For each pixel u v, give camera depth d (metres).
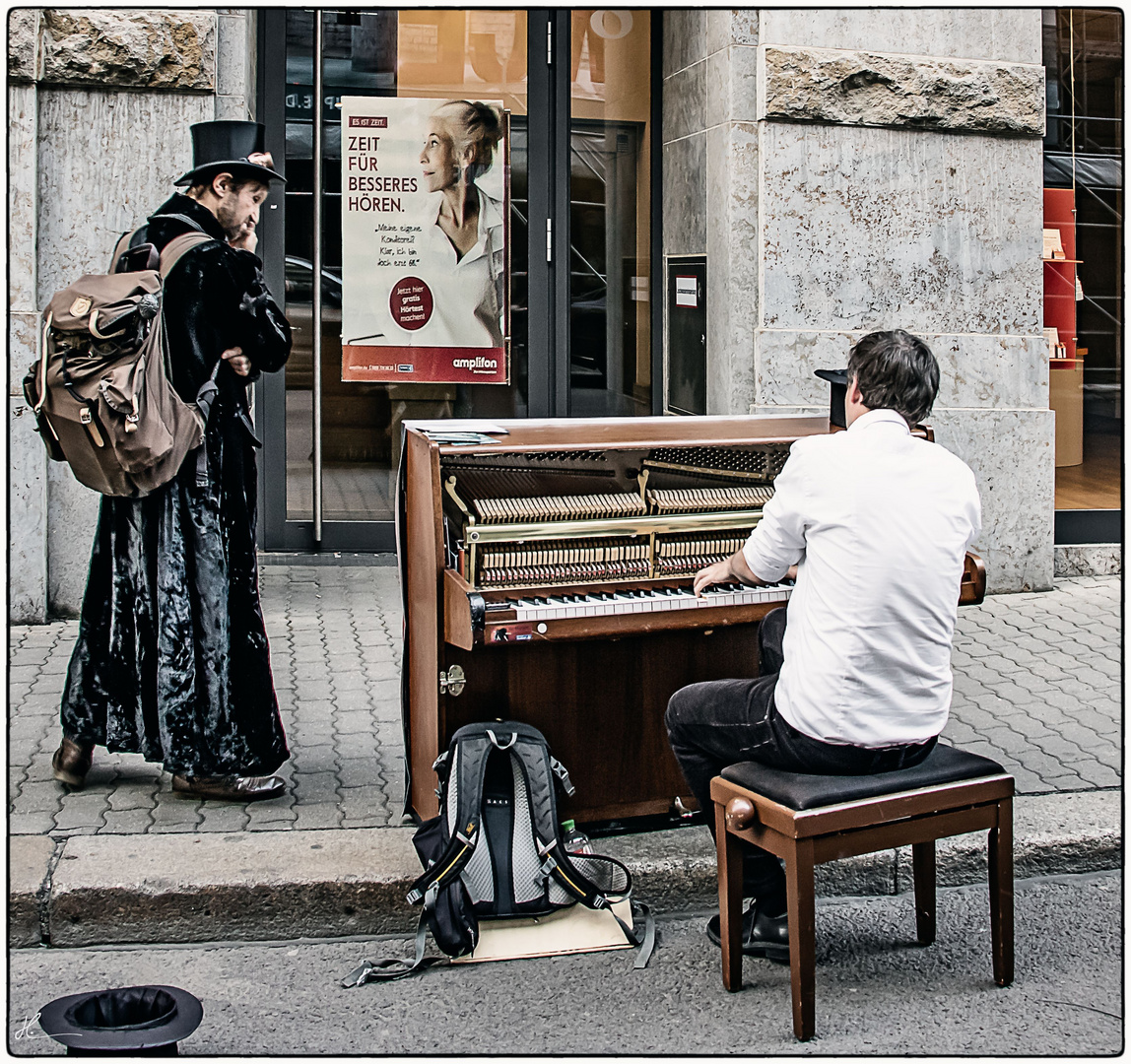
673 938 3.57
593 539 3.83
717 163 6.88
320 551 7.37
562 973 3.35
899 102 6.77
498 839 3.51
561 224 7.49
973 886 3.94
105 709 4.06
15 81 5.80
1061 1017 3.12
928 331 6.98
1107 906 3.79
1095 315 7.83
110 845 3.72
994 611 6.75
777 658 3.62
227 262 3.93
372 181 7.15
